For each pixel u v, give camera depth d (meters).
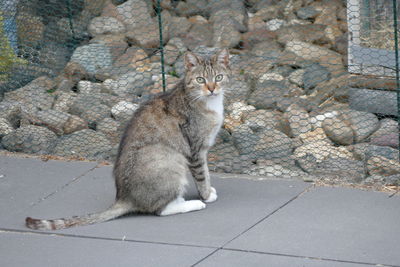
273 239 5.39
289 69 9.96
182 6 12.30
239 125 8.37
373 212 5.80
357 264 4.90
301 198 6.22
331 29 10.95
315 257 5.05
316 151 7.61
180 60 10.36
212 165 7.38
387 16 8.61
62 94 9.57
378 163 7.05
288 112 8.59
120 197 6.00
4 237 5.72
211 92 6.11
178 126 6.11
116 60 10.62
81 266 5.12
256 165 7.37
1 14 10.11
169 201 5.98
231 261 5.07
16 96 9.56
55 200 6.52
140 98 9.34
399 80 8.13
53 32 11.12
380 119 8.45
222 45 10.78
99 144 8.09
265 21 11.74
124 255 5.27
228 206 6.16
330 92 9.12
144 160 5.89
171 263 5.09
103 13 11.91
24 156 7.79
